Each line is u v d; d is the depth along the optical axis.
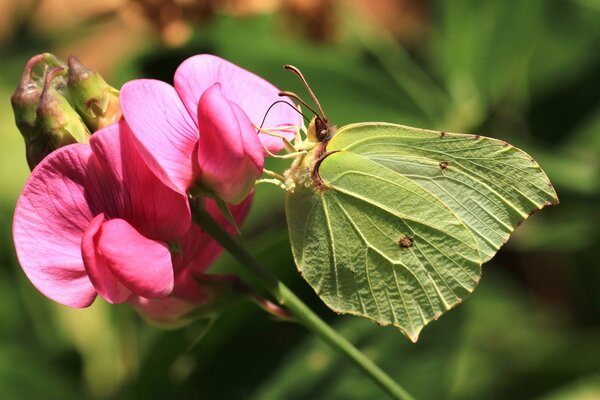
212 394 0.27
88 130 0.22
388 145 0.24
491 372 0.30
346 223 0.24
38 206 0.21
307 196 0.24
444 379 0.26
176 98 0.22
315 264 0.24
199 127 0.22
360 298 0.24
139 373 0.26
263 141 0.23
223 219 0.23
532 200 0.24
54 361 0.29
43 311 0.29
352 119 0.30
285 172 0.24
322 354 0.27
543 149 0.30
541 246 0.30
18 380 0.28
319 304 0.27
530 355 0.30
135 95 0.22
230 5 0.30
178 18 0.30
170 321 0.23
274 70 0.30
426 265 0.24
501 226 0.24
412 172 0.24
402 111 0.30
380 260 0.24
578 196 0.30
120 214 0.22
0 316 0.29
